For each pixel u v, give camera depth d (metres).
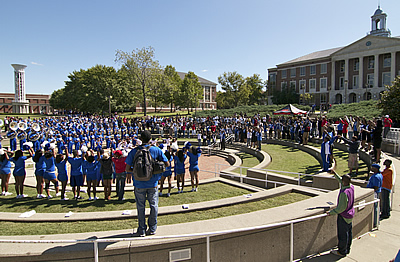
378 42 51.81
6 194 9.56
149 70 53.94
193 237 4.01
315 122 22.61
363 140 14.85
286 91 64.62
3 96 93.31
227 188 10.51
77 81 73.25
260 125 26.89
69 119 42.59
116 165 8.72
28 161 18.48
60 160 8.82
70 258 3.73
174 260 3.94
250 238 4.37
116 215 5.86
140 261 3.84
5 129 36.00
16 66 87.56
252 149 22.08
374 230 6.43
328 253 5.17
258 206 6.46
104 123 36.19
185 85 67.00
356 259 4.96
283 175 12.14
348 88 57.09
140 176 4.16
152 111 82.56
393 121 22.67
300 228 4.87
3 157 9.51
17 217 5.96
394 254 5.20
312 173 12.75
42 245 3.92
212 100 104.00
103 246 3.76
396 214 7.58
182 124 35.81
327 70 59.69
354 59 56.47
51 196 9.39
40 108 105.00
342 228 5.01
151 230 4.20
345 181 4.97
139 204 4.25
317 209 5.20
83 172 9.12
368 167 11.58
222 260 4.16
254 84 80.38
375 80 52.38
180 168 9.76
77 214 6.00
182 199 8.62
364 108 37.91
